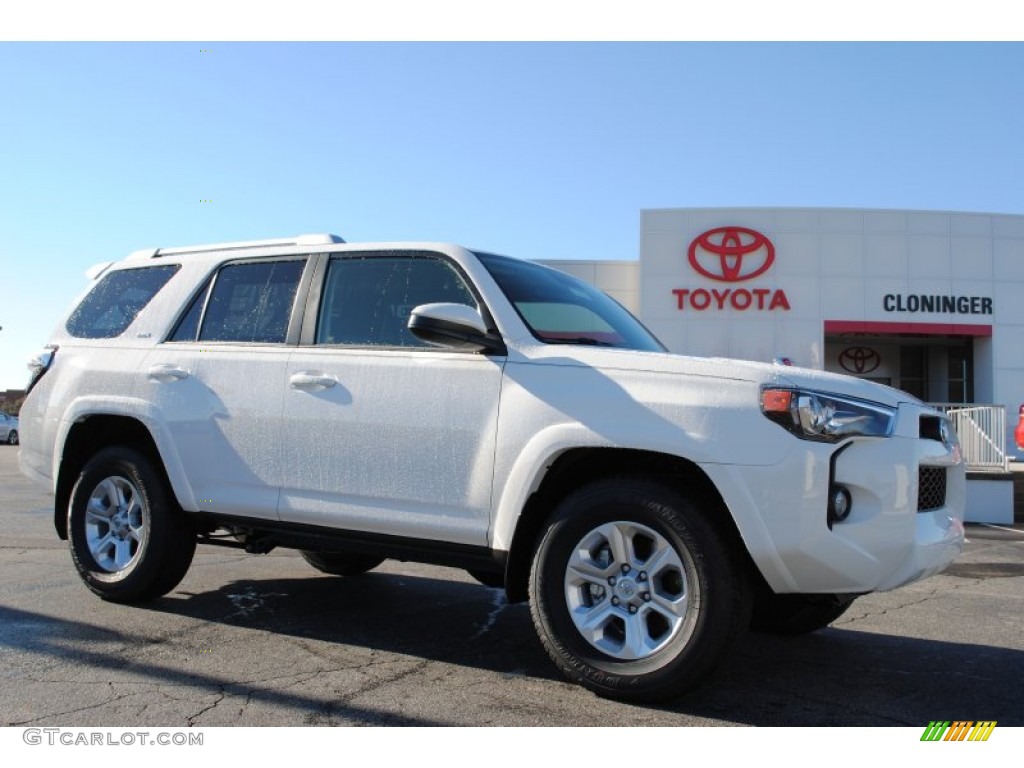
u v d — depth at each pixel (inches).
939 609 218.8
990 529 418.3
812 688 147.1
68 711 128.2
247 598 208.2
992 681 153.9
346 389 163.5
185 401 182.9
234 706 131.1
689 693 137.3
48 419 205.0
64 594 205.0
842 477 128.2
